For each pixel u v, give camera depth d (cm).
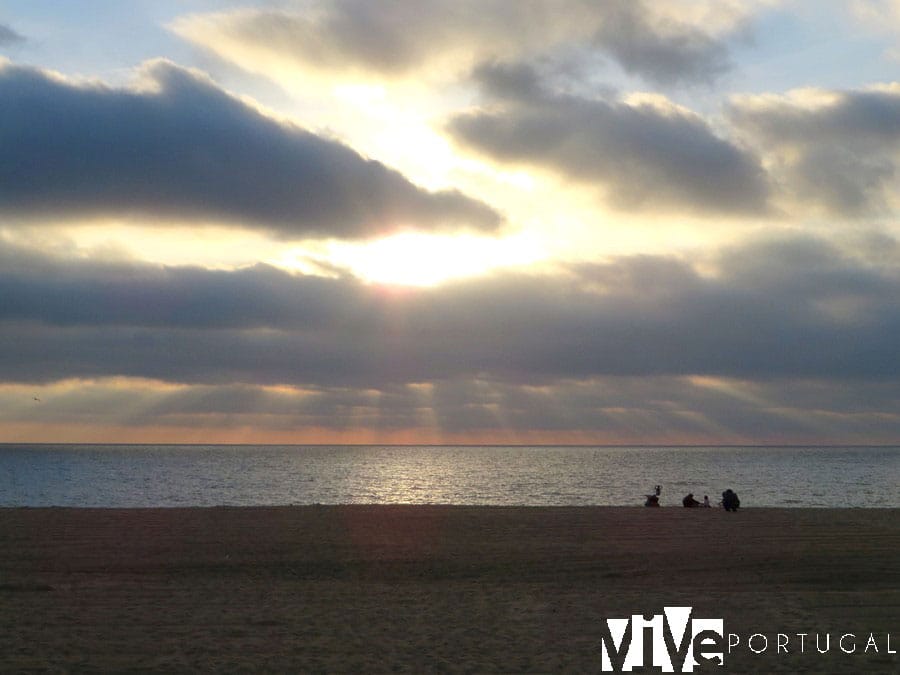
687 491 7344
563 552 2391
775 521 3159
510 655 1318
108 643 1368
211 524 2992
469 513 3416
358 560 2264
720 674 1245
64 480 9325
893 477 10162
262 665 1249
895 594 1812
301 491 7438
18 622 1509
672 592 1847
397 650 1341
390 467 13975
